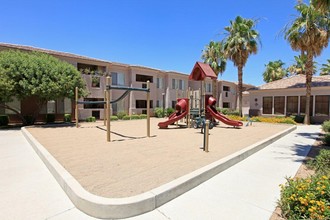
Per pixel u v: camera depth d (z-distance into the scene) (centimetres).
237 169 516
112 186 369
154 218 293
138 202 301
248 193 376
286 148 775
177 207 324
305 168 526
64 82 1454
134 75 2508
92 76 2158
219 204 334
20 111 1761
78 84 1590
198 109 1390
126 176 422
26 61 1397
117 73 2420
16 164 558
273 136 945
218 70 2544
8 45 1711
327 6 665
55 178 445
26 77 1374
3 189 390
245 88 4291
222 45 2141
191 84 3294
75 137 963
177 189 361
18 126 1568
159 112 2620
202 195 367
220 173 485
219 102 3653
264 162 582
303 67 2912
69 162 528
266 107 2356
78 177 416
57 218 291
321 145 836
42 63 1445
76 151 657
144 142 825
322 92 1952
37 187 399
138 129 1305
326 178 313
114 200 302
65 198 352
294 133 1217
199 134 1065
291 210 282
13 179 443
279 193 376
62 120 1973
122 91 2428
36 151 704
